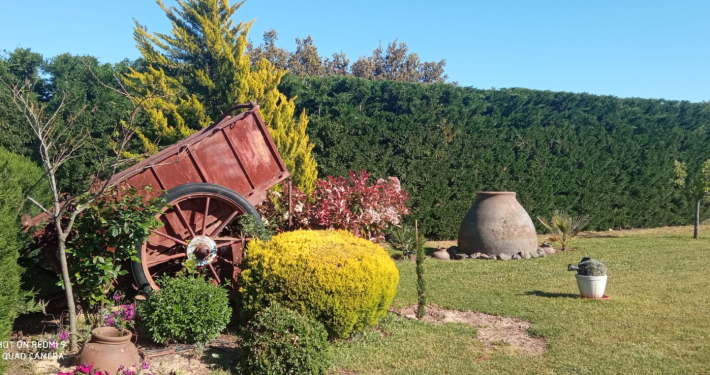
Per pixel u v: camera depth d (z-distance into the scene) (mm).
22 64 13266
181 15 15211
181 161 6828
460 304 7938
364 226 8961
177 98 14062
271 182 7645
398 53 43656
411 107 15562
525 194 16859
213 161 7074
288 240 6449
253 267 6094
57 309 7066
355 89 15219
